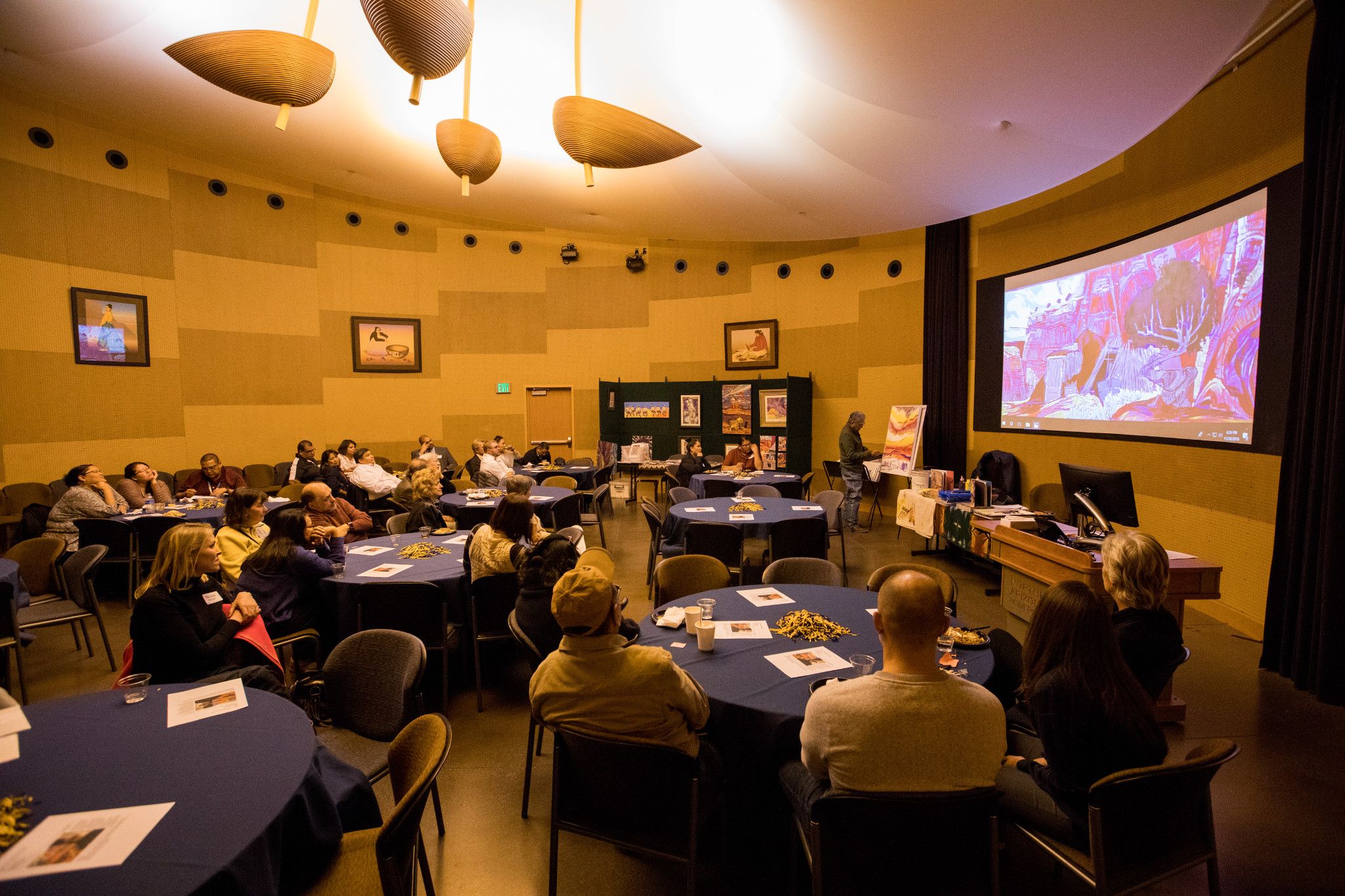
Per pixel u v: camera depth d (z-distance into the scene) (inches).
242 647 99.0
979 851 54.0
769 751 69.6
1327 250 124.6
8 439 234.2
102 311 261.1
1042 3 130.0
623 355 393.4
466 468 321.7
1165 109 160.4
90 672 142.3
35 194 241.3
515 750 109.7
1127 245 201.9
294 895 56.1
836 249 345.4
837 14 148.6
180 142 283.7
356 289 350.6
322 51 143.6
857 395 341.4
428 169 258.5
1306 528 126.0
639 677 64.2
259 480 311.7
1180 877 77.3
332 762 68.3
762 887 76.2
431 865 81.3
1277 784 95.6
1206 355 170.9
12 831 45.6
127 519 195.5
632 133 174.6
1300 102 144.5
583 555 121.1
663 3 168.4
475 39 185.3
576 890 76.7
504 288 386.9
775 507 202.5
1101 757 58.2
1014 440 261.1
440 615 117.4
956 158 206.7
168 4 164.6
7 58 185.2
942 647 86.5
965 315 289.4
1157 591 79.4
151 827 47.3
